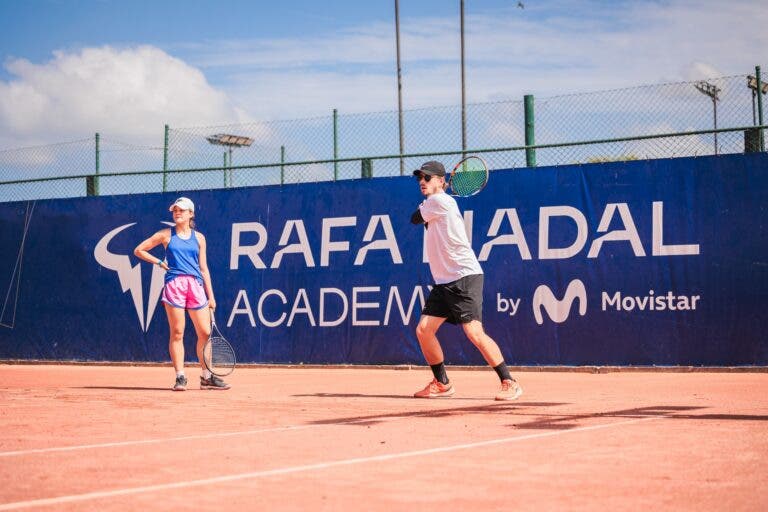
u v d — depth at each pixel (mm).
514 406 5391
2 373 9625
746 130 8445
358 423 4500
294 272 10008
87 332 10922
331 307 9828
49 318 11102
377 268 9672
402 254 9578
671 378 7867
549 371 8867
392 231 9641
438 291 6055
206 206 10445
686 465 3029
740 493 2537
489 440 3734
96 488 2715
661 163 8672
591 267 8820
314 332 9875
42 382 8133
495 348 5852
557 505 2387
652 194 8680
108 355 10820
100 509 2387
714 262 8438
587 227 8867
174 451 3504
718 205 8469
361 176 9906
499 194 9195
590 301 8805
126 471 3029
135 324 10734
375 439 3834
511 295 9062
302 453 3428
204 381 7176
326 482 2770
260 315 10102
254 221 10227
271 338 10039
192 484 2756
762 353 8250
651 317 8609
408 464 3109
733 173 8445
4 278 11336
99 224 10969
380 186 9742
